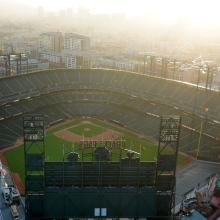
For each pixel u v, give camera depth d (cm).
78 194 6812
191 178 10525
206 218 8250
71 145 12550
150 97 15038
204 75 18688
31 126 6581
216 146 12175
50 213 6844
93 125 14638
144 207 6925
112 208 6894
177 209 8675
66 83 16100
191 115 13388
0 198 9056
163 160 6900
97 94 16300
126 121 14750
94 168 6862
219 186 9144
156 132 13650
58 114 15075
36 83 15488
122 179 6925
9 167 10912
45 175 6825
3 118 13575
